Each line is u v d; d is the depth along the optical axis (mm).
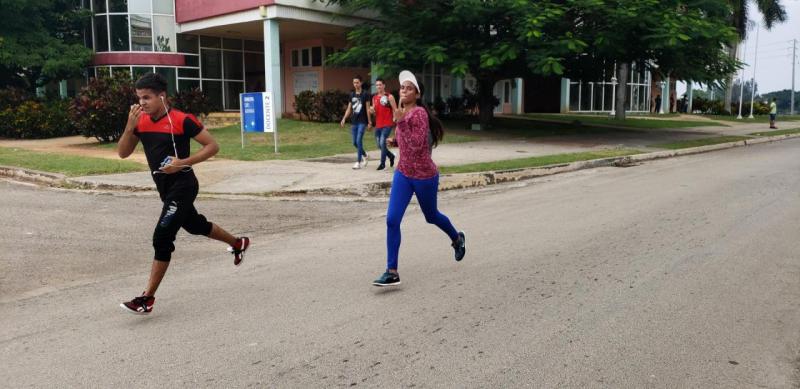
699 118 39188
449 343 3984
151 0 25422
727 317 4430
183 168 4500
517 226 7566
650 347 3912
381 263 5938
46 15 24609
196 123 4559
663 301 4758
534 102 40844
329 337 4105
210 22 24719
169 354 3873
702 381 3467
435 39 20531
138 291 5227
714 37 18312
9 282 5512
